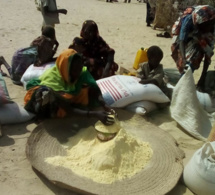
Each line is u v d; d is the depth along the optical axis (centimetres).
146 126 229
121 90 247
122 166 180
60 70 218
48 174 171
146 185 171
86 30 282
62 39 476
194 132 229
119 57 404
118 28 589
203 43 267
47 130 212
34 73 276
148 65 265
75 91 223
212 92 264
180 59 272
